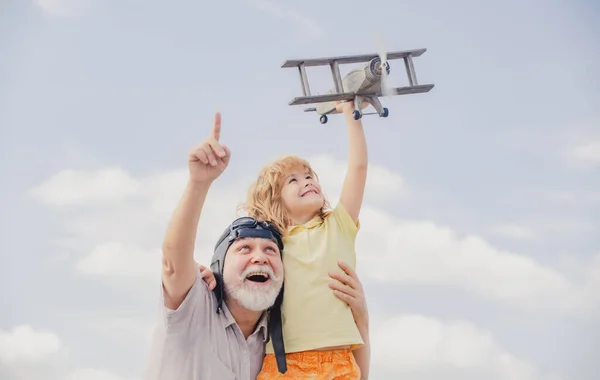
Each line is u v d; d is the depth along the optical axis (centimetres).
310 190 341
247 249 307
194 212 274
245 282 301
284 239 328
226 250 312
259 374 311
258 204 342
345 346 308
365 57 383
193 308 296
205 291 305
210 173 270
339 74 382
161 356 303
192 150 266
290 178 344
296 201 338
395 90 373
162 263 288
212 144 266
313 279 313
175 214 277
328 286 314
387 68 367
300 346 303
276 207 339
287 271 317
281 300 312
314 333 304
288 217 341
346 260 326
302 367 301
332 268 319
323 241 328
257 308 298
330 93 386
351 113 375
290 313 310
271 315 309
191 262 286
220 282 308
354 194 350
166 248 280
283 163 347
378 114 374
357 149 361
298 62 381
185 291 292
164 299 295
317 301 309
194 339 301
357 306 318
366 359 332
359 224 351
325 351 304
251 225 314
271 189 343
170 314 293
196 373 301
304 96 365
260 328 317
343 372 303
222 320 307
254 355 316
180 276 285
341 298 314
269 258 304
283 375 302
